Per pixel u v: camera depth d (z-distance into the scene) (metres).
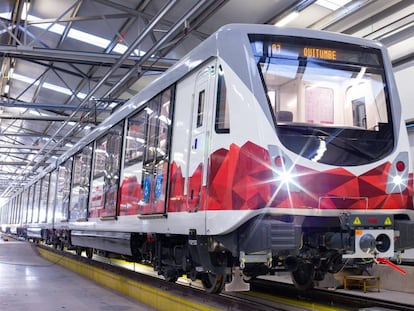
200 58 5.59
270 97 4.88
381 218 4.84
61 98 18.33
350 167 4.86
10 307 6.68
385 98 5.36
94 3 10.66
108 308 6.62
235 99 4.90
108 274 8.92
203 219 5.12
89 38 12.71
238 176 4.73
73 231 11.38
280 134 4.75
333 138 4.94
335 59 5.26
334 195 4.76
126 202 7.61
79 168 11.54
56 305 6.86
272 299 6.54
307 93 5.06
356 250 4.69
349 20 9.35
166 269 6.70
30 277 10.33
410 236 4.86
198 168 5.38
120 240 7.99
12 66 15.38
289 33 5.16
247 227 4.76
